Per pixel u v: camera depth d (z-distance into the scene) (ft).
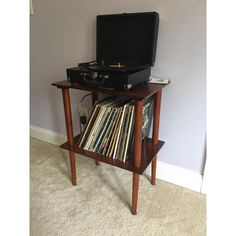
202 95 3.66
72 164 4.21
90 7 4.08
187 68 3.62
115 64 3.74
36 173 4.77
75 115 5.20
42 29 4.80
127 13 3.60
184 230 3.40
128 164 3.45
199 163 4.10
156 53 3.76
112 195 4.12
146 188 4.31
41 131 6.03
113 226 3.47
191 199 4.03
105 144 3.68
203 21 3.28
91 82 3.17
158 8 3.52
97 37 3.94
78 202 3.95
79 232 3.36
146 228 3.43
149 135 4.35
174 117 4.03
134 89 3.17
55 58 4.92
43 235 3.31
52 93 5.39
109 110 3.51
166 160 4.43
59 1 4.35
